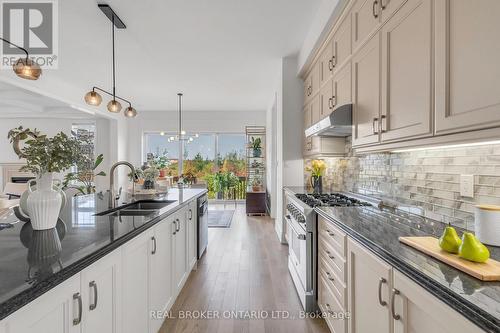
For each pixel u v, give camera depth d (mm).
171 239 2193
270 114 6434
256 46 3641
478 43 953
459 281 827
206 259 3508
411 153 1904
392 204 2131
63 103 5438
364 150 1925
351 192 2982
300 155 4082
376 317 1215
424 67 1248
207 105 7324
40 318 818
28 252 1062
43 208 1375
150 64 4273
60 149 1406
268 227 5223
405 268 980
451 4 1082
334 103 2572
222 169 8070
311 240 2240
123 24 3014
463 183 1448
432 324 854
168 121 7977
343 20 2320
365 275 1334
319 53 3086
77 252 1062
